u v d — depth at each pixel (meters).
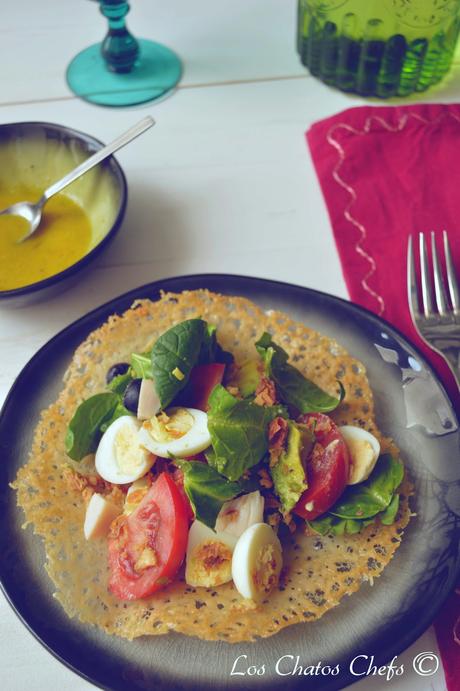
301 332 0.63
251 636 0.53
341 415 0.60
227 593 0.55
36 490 0.58
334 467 0.56
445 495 0.57
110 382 0.61
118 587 0.55
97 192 0.72
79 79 0.83
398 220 0.72
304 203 0.75
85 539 0.57
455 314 0.65
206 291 0.65
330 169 0.75
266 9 0.89
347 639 0.52
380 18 0.74
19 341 0.67
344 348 0.63
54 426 0.60
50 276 0.67
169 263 0.71
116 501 0.59
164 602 0.55
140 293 0.65
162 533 0.56
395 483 0.57
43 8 0.90
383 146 0.75
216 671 0.51
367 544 0.56
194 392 0.61
